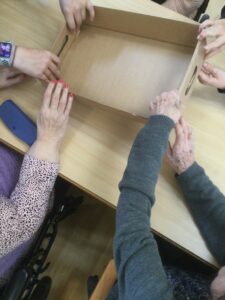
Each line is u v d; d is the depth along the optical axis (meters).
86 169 0.87
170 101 0.74
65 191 1.13
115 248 0.70
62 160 0.88
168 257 1.03
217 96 0.97
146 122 0.80
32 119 0.93
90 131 0.92
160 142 0.72
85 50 0.95
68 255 1.36
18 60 0.90
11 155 0.98
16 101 0.95
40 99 0.96
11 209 0.84
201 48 0.77
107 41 0.95
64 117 0.85
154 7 1.06
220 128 0.93
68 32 0.93
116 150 0.90
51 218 1.00
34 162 0.85
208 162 0.90
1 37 1.02
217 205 0.82
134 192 0.71
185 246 0.81
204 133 0.93
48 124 0.86
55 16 1.05
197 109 0.95
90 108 0.94
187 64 0.86
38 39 1.02
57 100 0.84
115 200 0.84
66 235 1.38
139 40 0.92
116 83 0.90
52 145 0.86
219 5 1.69
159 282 0.64
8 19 1.04
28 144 0.90
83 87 0.92
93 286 1.07
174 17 1.04
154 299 0.62
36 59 0.89
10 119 0.92
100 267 1.34
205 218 0.82
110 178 0.87
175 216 0.83
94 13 0.92
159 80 0.87
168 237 0.82
